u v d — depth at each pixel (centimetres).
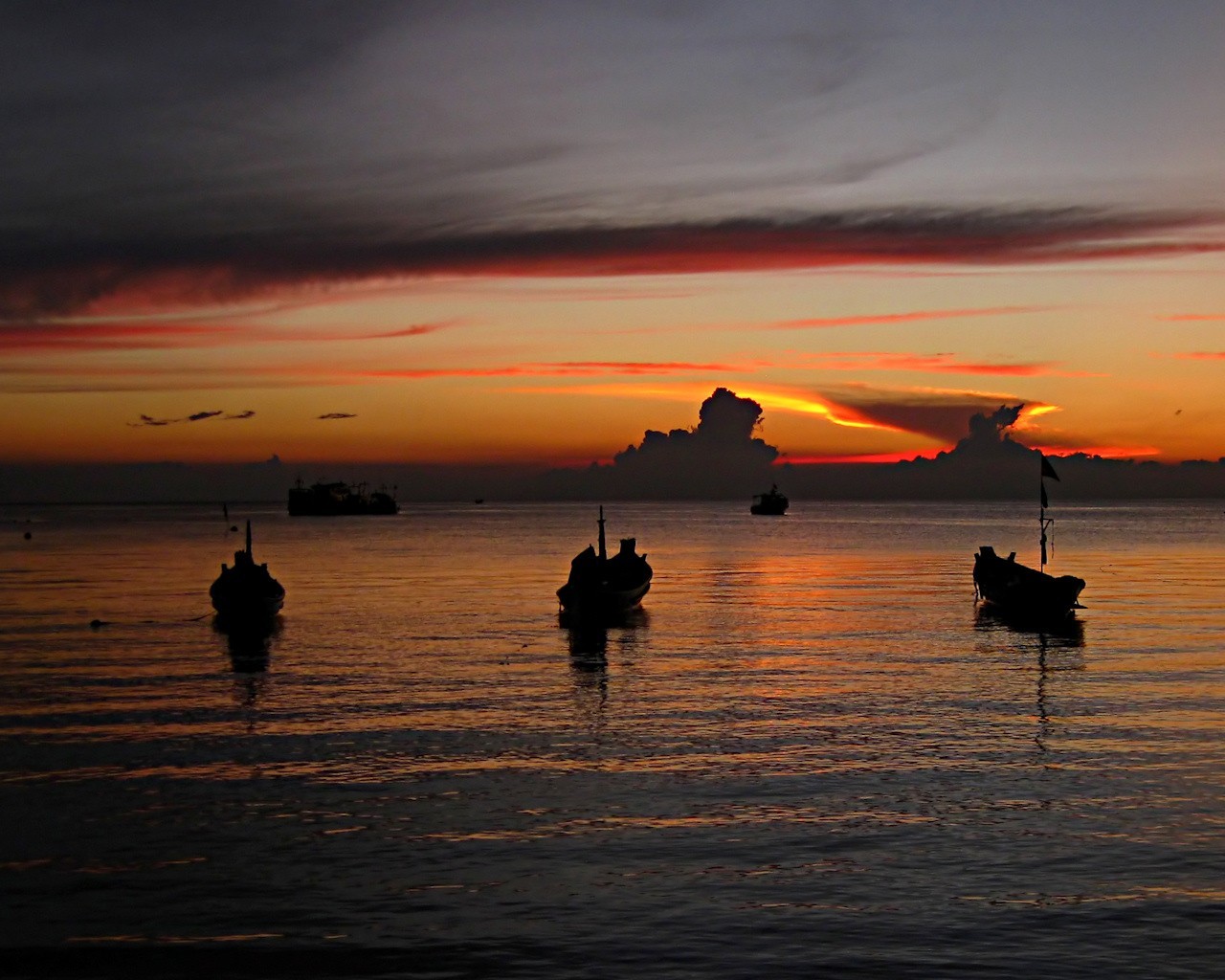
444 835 2320
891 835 2311
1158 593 7400
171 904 1984
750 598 7288
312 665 4441
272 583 6303
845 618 6078
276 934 1867
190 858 2202
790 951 1794
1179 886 2028
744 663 4472
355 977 1722
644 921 1908
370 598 7262
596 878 2092
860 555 12381
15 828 2377
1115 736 3141
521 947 1817
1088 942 1816
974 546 14175
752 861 2169
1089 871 2102
